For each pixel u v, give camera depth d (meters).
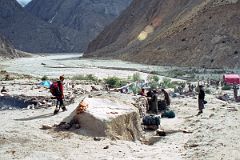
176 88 47.22
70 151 16.38
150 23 144.12
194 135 19.84
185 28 111.31
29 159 14.98
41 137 18.23
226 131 18.94
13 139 17.58
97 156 15.89
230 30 100.31
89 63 122.88
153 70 89.88
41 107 27.19
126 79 61.00
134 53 124.19
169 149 17.61
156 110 29.59
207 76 73.69
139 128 21.39
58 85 24.61
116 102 22.55
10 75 67.50
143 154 16.58
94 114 19.80
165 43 112.44
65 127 19.97
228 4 107.56
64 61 145.62
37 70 97.25
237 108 30.00
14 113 25.03
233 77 52.09
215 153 15.52
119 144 18.12
